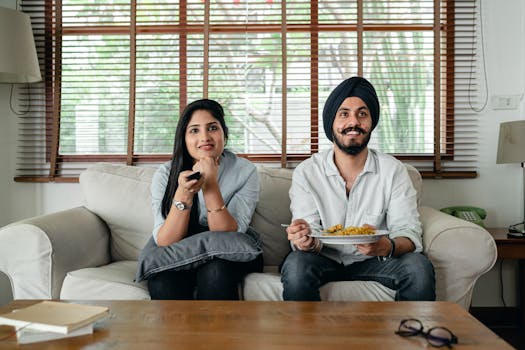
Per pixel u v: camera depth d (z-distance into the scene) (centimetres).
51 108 285
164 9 282
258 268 196
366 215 198
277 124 282
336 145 201
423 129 281
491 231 259
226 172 204
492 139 280
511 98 278
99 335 109
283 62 277
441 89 282
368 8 281
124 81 284
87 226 220
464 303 187
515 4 278
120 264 217
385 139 281
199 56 281
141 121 283
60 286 190
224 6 283
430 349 100
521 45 278
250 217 203
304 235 178
